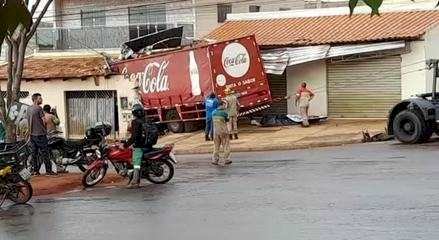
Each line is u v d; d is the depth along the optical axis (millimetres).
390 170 15391
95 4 36062
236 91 27719
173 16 34938
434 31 27516
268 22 32719
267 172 16250
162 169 15477
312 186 13430
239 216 10578
